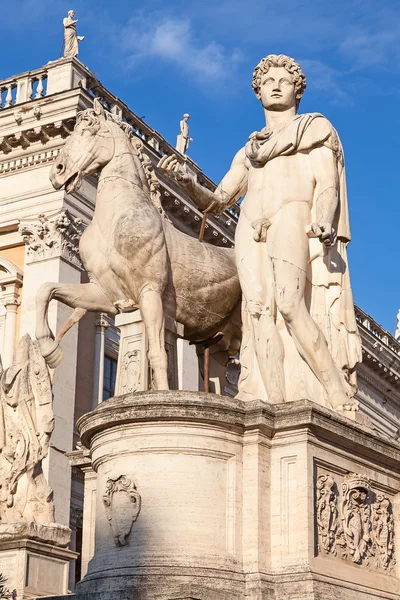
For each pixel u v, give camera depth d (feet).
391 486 34.73
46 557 53.16
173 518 30.48
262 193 35.96
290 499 30.94
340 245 36.24
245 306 36.27
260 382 34.94
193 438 31.17
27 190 107.96
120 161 37.88
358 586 31.65
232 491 31.04
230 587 29.58
